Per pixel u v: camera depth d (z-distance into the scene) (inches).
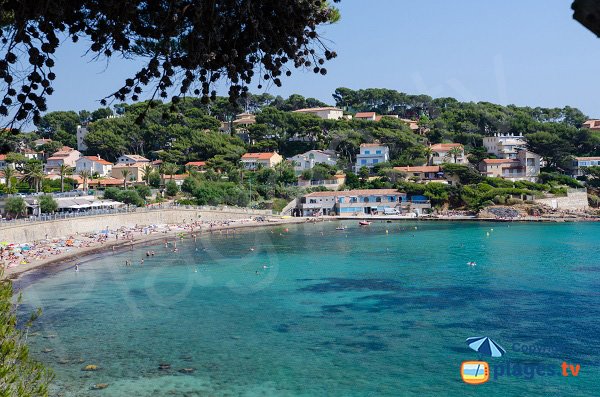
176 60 533.6
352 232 5674.2
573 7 224.8
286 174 7721.5
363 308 2365.9
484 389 1497.3
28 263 3535.9
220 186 7106.3
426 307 2363.4
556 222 6161.4
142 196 6707.7
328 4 649.0
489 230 5477.4
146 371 1633.9
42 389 653.3
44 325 2116.1
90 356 1754.4
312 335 1980.8
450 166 7372.1
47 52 497.4
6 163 6953.7
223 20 535.5
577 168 7844.5
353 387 1521.9
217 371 1637.6
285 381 1563.7
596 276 2967.5
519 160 7834.6
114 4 508.4
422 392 1485.0
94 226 5098.4
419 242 4699.8
